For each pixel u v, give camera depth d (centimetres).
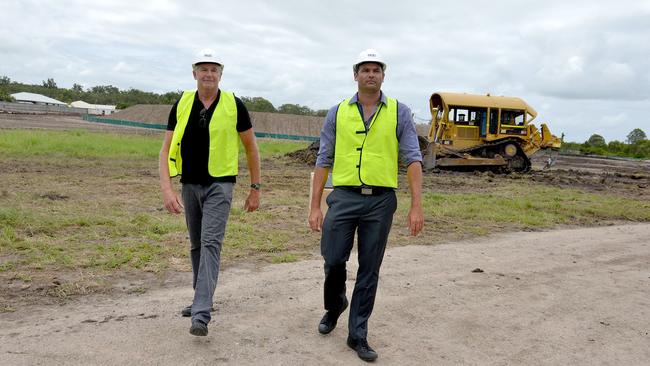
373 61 361
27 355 348
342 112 381
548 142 2300
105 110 9525
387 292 524
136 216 841
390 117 371
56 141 2303
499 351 395
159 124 5984
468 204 1177
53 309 439
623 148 6128
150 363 345
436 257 685
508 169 2212
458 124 2189
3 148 2003
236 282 536
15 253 602
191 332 364
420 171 370
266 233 776
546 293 545
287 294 502
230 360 356
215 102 397
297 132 6725
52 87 14450
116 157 2034
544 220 1021
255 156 418
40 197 1008
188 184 401
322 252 384
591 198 1418
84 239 685
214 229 389
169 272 558
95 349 361
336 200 376
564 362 382
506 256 708
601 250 768
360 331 373
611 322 467
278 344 386
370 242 373
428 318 457
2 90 11319
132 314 431
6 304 446
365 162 368
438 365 367
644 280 611
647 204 1348
